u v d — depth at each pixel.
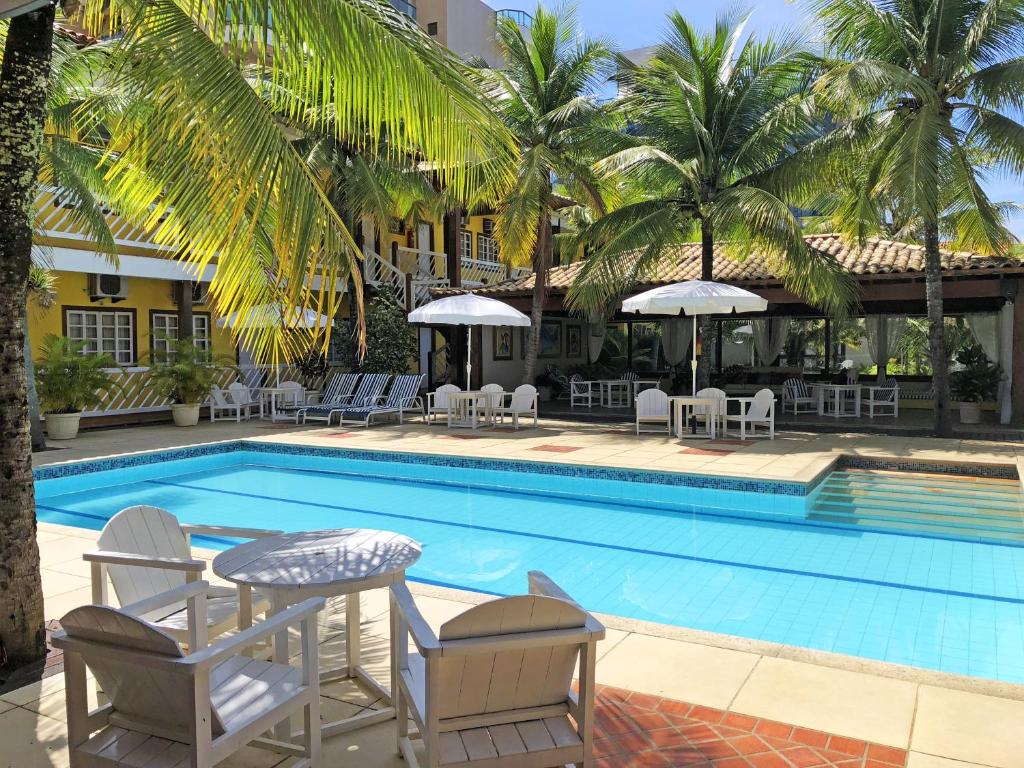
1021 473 9.74
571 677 2.67
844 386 16.55
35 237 12.77
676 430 13.52
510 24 17.39
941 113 12.78
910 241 20.03
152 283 18.12
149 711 2.59
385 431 14.90
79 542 6.62
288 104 4.43
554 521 8.75
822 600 5.94
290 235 3.64
